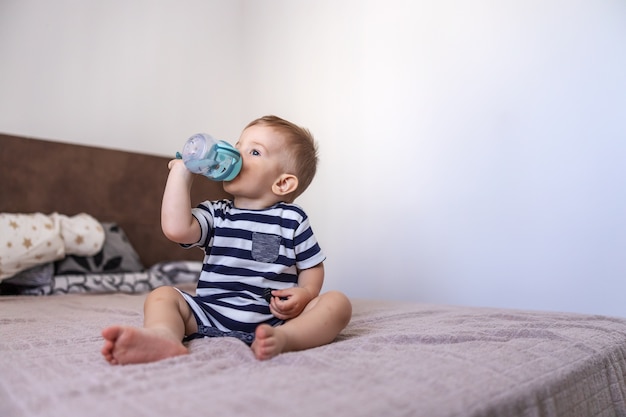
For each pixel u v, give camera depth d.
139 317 1.41
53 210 2.56
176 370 0.75
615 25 1.92
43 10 2.68
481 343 1.01
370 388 0.68
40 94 2.66
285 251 1.10
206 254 1.11
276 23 3.24
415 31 2.54
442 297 2.38
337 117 2.86
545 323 1.25
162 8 3.10
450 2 2.41
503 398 0.72
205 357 0.84
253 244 1.08
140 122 2.99
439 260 2.40
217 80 3.33
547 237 2.07
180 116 3.15
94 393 0.65
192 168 1.03
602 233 1.93
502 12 2.23
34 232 2.17
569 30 2.03
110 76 2.89
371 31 2.73
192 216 1.06
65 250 2.30
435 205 2.42
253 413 0.58
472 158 2.30
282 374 0.74
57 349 0.94
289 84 3.14
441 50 2.43
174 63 3.14
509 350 0.95
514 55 2.19
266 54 3.29
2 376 0.76
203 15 3.28
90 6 2.83
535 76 2.12
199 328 1.04
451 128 2.38
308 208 2.97
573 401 0.86
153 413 0.58
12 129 2.57
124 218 2.79
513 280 2.16
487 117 2.26
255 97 3.34
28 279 2.17
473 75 2.31
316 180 2.93
